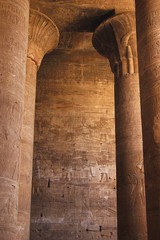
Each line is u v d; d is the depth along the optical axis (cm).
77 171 1459
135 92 1127
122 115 1118
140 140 1073
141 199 1016
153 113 704
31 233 1366
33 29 1209
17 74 698
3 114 648
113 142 1505
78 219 1397
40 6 1224
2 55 689
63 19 1252
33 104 1155
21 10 764
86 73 1595
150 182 673
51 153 1476
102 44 1246
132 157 1059
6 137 638
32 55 1200
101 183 1449
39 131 1502
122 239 1008
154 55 749
